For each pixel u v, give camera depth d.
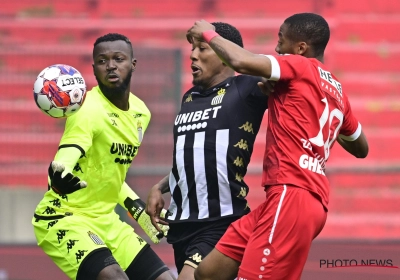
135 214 21.17
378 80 59.19
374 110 57.56
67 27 58.44
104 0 60.34
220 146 18.17
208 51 18.64
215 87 18.78
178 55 45.78
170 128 45.41
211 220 18.16
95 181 19.33
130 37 58.72
